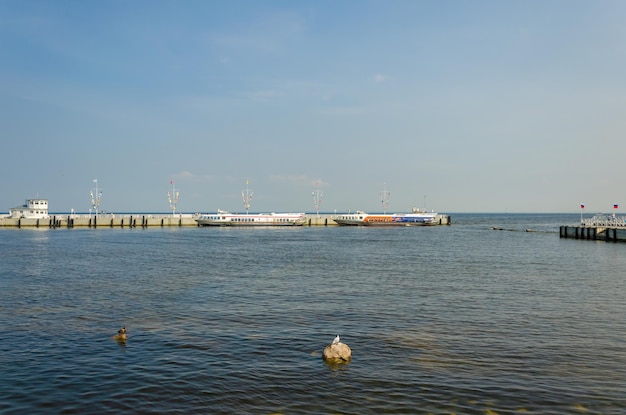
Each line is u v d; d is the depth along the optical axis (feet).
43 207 640.58
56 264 239.91
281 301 145.18
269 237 485.15
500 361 88.79
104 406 69.67
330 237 489.67
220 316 124.98
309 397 72.64
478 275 204.03
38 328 112.27
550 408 69.10
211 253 304.30
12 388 75.82
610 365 86.84
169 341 101.45
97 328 112.37
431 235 538.06
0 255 283.18
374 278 194.08
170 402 71.00
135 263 246.47
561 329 111.96
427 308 135.23
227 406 69.72
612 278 195.31
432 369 84.48
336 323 117.80
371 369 84.43
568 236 491.31
